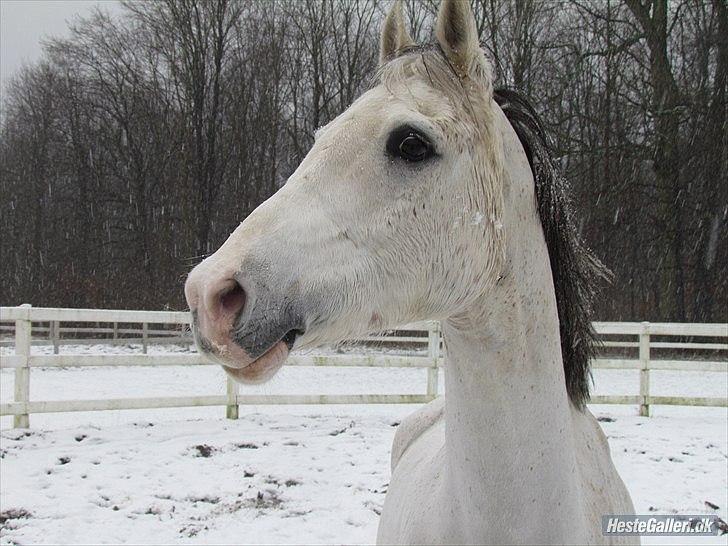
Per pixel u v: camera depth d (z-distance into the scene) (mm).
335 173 1524
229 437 6605
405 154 1522
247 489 5082
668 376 13086
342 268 1467
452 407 1713
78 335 20906
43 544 4055
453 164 1546
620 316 17812
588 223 15078
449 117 1558
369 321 1522
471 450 1641
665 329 8047
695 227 18406
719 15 17281
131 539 4156
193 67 26203
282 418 7578
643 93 17812
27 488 5000
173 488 5074
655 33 16938
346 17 25516
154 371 12914
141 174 28094
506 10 12914
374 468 5637
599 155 15797
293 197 1504
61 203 30531
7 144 32125
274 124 26391
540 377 1629
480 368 1623
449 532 1757
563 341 1890
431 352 8000
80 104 29625
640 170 18531
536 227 1726
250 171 27031
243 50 26625
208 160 26297
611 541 1887
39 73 30703
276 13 26406
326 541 4168
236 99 26625
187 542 4129
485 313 1600
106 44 28359
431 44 1692
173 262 25391
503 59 10836
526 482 1601
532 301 1662
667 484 5273
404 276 1524
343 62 26047
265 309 1382
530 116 1810
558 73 14898
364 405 8891
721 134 17609
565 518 1617
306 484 5223
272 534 4266
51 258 28953
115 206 29531
